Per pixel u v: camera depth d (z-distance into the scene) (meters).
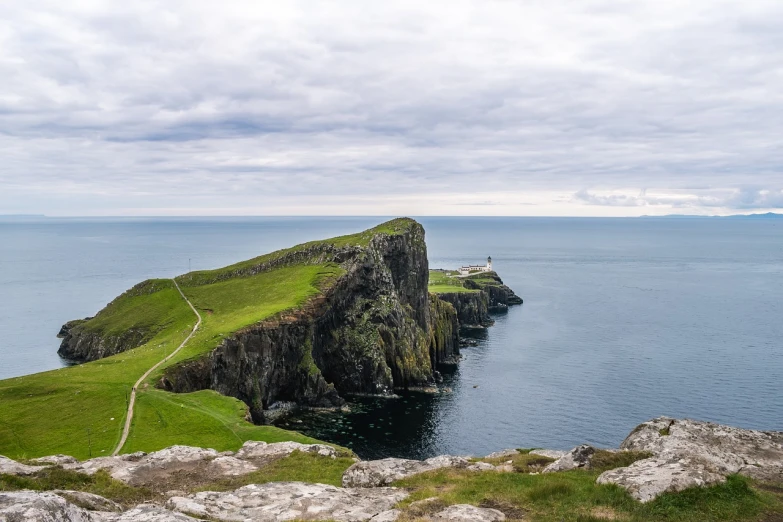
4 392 76.75
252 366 104.50
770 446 30.91
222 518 24.17
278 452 38.44
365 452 86.44
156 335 121.81
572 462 29.58
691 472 25.00
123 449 57.81
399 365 126.62
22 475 28.78
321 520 23.30
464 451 86.88
